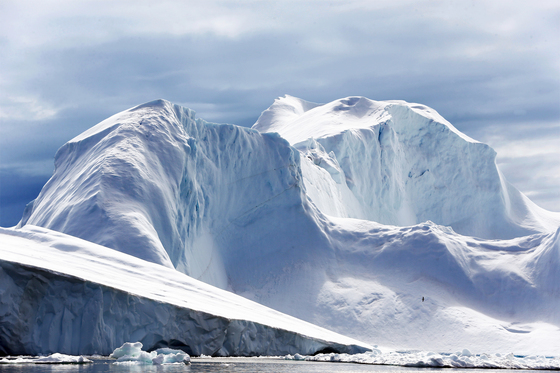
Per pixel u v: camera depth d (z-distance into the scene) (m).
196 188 70.25
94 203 59.50
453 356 37.75
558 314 65.62
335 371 29.86
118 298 33.34
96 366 28.27
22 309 30.81
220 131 76.25
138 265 43.53
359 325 65.44
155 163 65.56
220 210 74.56
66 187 66.94
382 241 76.88
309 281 71.50
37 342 31.17
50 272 31.38
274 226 76.19
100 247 44.81
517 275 70.75
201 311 36.09
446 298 68.62
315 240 75.88
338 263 74.25
